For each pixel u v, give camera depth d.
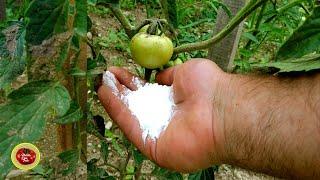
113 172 0.40
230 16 0.29
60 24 0.16
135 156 0.27
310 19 0.17
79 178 0.22
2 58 0.17
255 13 0.40
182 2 0.54
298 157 0.19
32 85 0.17
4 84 0.17
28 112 0.17
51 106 0.17
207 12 0.55
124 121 0.23
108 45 0.57
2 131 0.17
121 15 0.22
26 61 0.18
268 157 0.19
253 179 0.44
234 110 0.20
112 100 0.23
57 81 0.18
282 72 0.19
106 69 0.23
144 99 0.23
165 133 0.22
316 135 0.18
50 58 0.17
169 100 0.23
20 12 0.20
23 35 0.18
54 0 0.16
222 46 0.32
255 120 0.20
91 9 0.60
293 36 0.17
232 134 0.20
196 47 0.22
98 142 0.43
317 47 0.17
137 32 0.22
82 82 0.21
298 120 0.19
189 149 0.21
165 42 0.21
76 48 0.17
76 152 0.21
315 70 0.19
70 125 0.21
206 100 0.21
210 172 0.27
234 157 0.21
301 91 0.19
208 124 0.21
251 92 0.20
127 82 0.24
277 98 0.20
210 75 0.22
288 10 0.41
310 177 0.19
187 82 0.22
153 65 0.21
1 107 0.17
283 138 0.19
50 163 0.22
